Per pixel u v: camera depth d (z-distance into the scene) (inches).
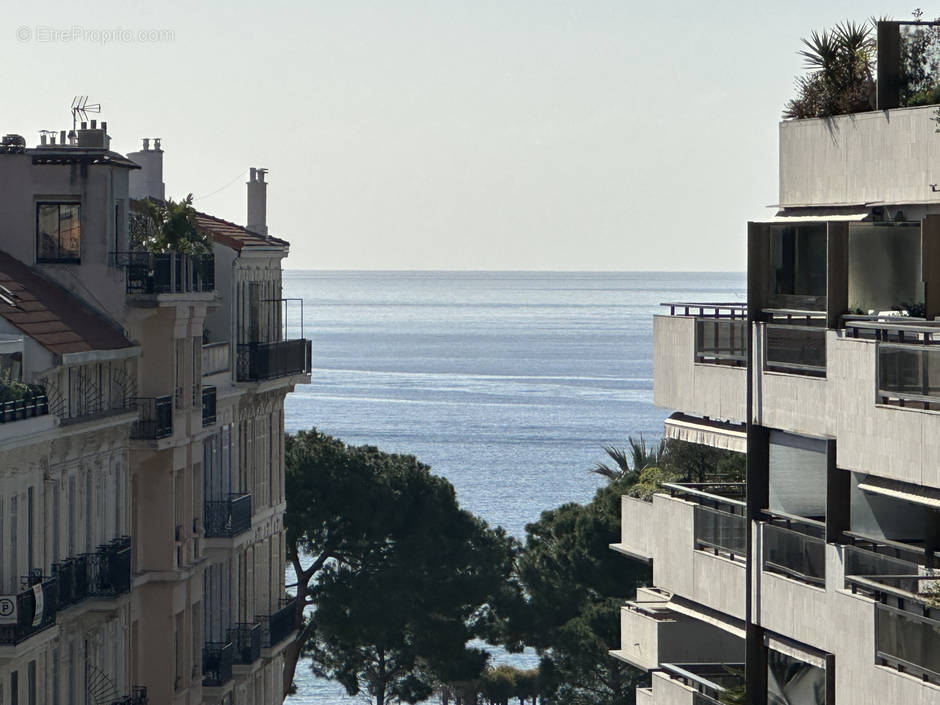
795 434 2272.4
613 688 5187.0
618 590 5290.4
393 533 5497.1
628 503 2758.4
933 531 2191.2
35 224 3690.9
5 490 2930.6
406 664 5580.7
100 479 3474.4
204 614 4197.8
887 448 2049.7
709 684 2488.9
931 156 2092.8
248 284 4475.9
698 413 2488.9
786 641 2279.8
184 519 3887.8
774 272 2336.4
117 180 3742.6
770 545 2305.6
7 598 2878.9
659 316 2593.5
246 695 4495.6
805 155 2306.8
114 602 3400.6
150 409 3668.8
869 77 2313.0
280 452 4862.2
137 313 3656.5
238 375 4414.4
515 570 5757.9
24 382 3105.3
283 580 4909.0
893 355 2038.6
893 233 2229.3
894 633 2031.3
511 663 7081.7
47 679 3157.0
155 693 3782.0
